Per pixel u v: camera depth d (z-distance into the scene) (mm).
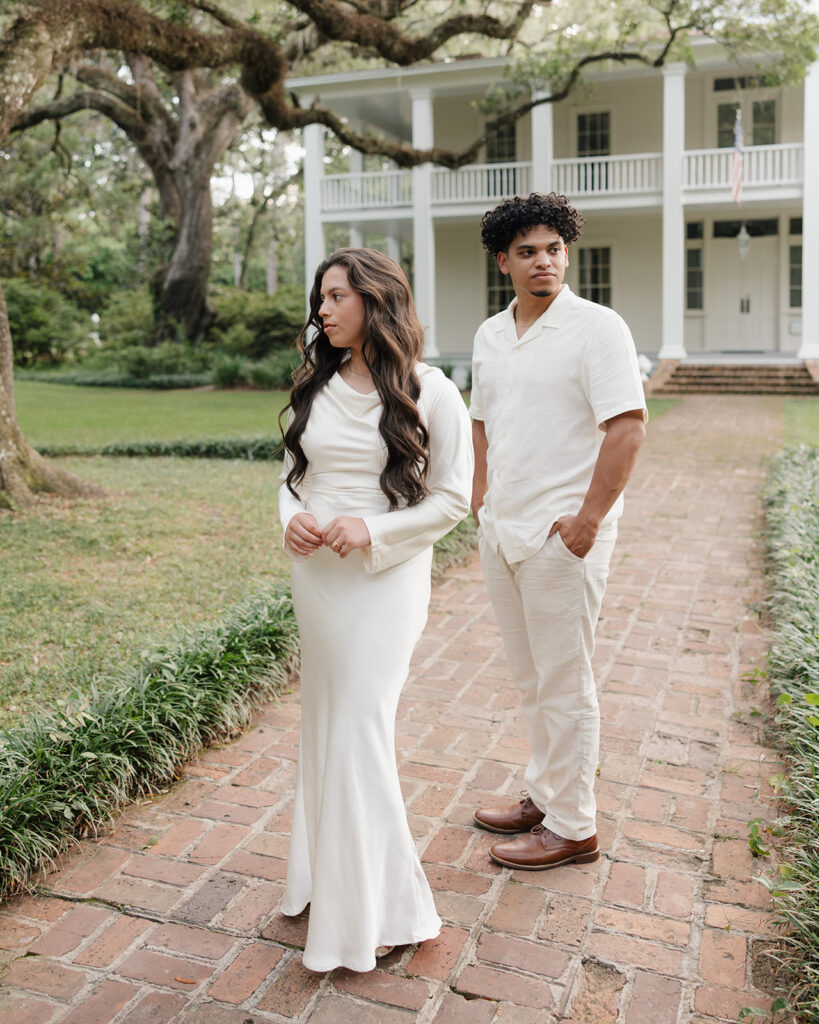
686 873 2639
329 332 2152
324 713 2221
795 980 2189
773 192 17844
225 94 24125
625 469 2334
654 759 3342
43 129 26969
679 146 18000
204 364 24219
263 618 4270
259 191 32781
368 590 2176
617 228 20922
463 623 4934
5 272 31156
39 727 3111
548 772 2656
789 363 18156
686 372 18234
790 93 19562
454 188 19484
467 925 2414
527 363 2494
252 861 2734
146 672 3703
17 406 17531
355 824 2137
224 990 2184
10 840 2646
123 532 6859
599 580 2510
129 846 2818
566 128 20938
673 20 13492
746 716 3701
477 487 2811
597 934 2375
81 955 2316
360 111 21516
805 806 2730
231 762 3375
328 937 2146
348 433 2189
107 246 41062
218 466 10484
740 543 6531
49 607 5031
